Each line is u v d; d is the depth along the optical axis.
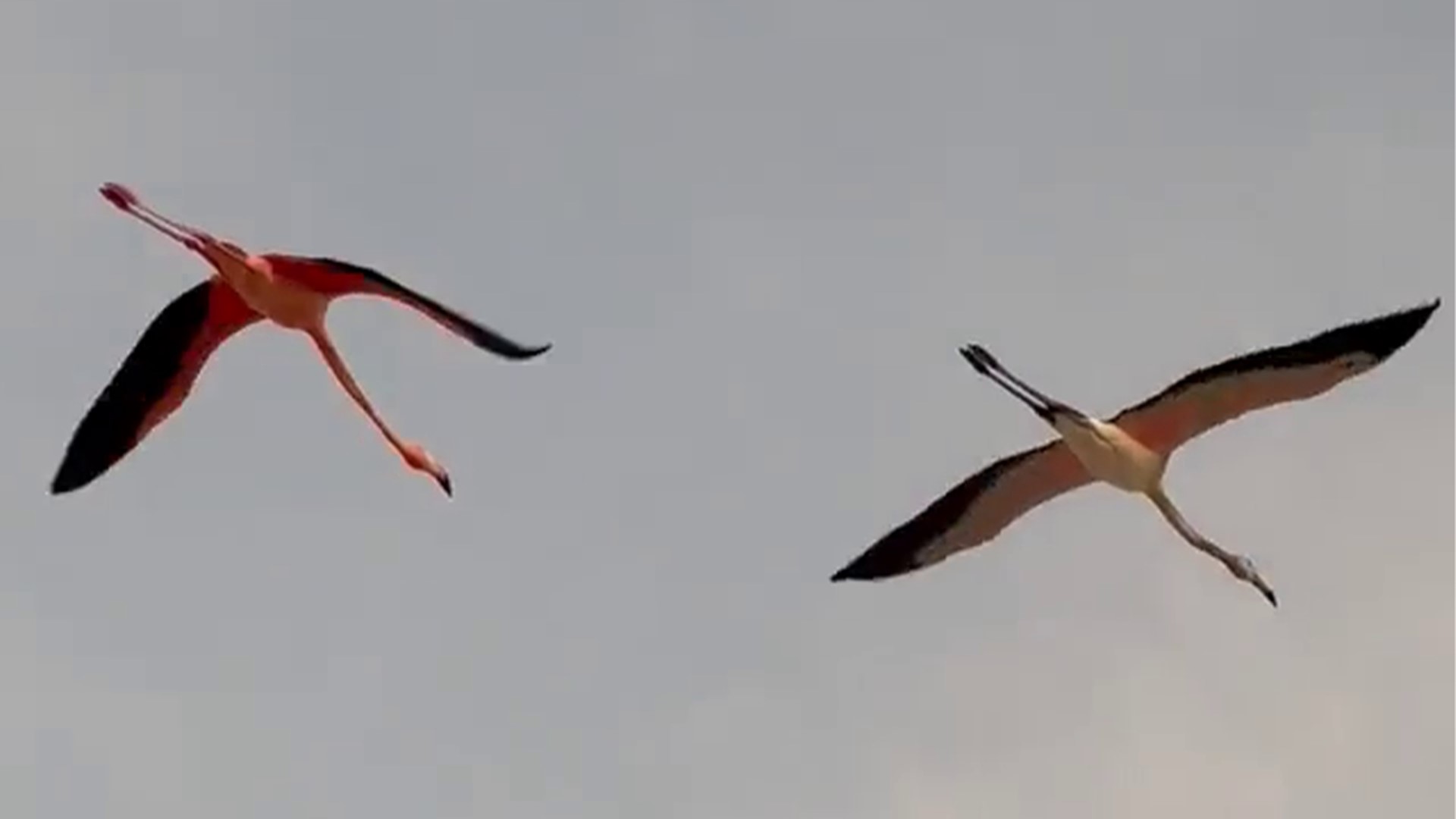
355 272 22.00
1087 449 24.80
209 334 23.59
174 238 22.02
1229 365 24.20
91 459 23.55
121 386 23.56
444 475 24.19
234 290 23.00
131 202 21.91
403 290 21.69
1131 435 24.84
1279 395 24.44
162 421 23.72
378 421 24.11
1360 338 24.05
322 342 22.95
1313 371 24.22
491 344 20.38
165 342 23.56
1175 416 24.73
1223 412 24.64
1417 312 23.91
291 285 22.33
